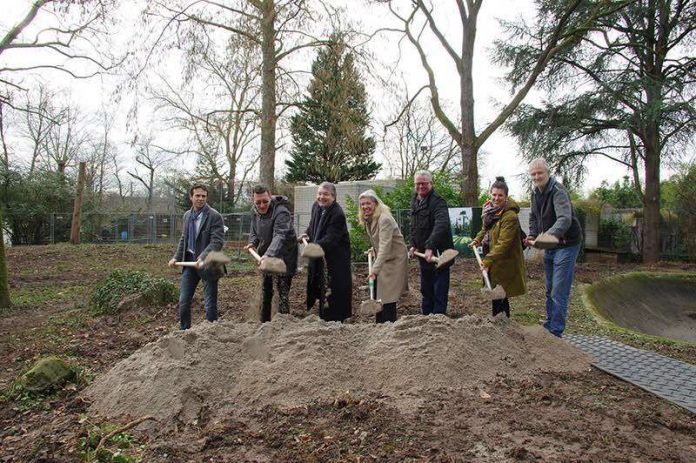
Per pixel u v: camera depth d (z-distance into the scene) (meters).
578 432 3.55
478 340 4.83
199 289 10.09
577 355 5.28
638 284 16.69
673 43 20.97
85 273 15.21
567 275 5.96
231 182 30.08
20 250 20.53
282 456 3.23
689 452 3.35
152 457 3.28
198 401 4.04
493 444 3.35
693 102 19.73
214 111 10.47
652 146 21.31
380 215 5.91
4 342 6.62
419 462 3.10
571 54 21.14
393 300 5.92
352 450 3.28
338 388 4.23
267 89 9.48
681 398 4.34
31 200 27.80
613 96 19.91
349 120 10.15
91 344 6.17
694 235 21.97
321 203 6.00
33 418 3.97
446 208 6.25
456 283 11.38
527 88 18.44
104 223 29.75
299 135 11.14
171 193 43.38
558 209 5.85
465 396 4.14
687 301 16.92
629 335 7.19
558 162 22.05
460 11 18.66
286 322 4.89
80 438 3.51
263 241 6.04
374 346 4.66
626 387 4.61
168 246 23.12
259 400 4.05
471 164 18.81
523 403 4.05
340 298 5.97
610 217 25.89
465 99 18.81
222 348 4.54
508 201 6.04
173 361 4.33
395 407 3.92
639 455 3.26
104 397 4.18
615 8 18.77
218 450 3.36
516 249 6.10
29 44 12.89
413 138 33.19
